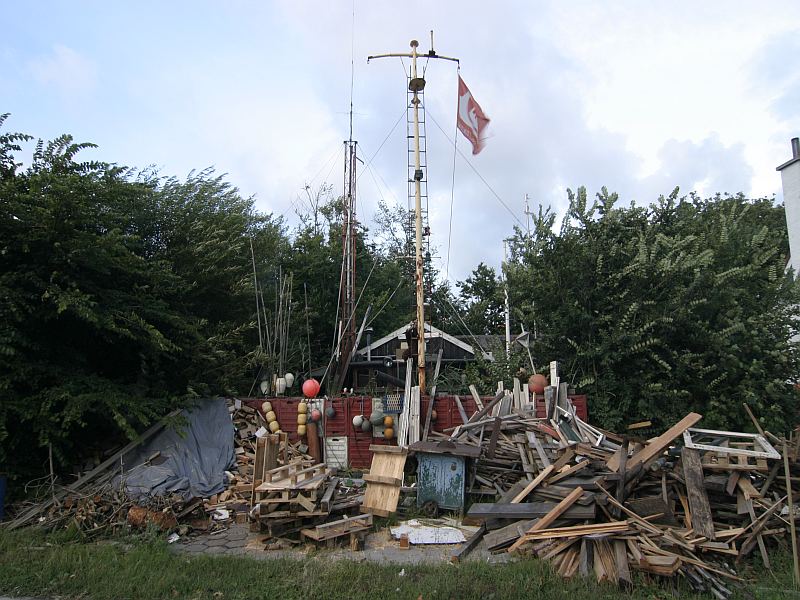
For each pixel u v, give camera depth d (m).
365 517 7.82
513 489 8.20
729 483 7.46
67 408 8.80
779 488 7.68
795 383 13.59
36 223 9.12
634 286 12.92
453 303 39.81
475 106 16.22
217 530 8.39
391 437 12.80
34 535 7.41
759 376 12.69
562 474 7.77
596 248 13.27
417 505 9.05
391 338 23.34
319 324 23.88
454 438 10.25
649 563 5.87
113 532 7.69
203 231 14.59
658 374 12.84
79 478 9.33
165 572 6.16
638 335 12.21
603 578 5.98
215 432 11.49
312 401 13.26
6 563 6.32
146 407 9.96
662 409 12.50
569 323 13.23
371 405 13.22
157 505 8.16
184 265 13.91
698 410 12.64
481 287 39.91
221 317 15.20
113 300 10.22
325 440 13.05
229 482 10.30
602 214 14.17
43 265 9.42
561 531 6.64
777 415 12.51
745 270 12.86
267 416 12.95
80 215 9.44
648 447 7.88
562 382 13.22
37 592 5.67
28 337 9.13
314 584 5.84
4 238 9.00
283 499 7.55
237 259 16.44
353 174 23.66
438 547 7.40
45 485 8.95
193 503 8.76
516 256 16.30
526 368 15.09
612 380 12.59
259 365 15.20
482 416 11.75
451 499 8.88
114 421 10.27
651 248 13.15
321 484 8.08
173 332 11.72
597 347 12.61
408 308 32.97
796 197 19.70
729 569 6.52
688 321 12.41
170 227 14.28
